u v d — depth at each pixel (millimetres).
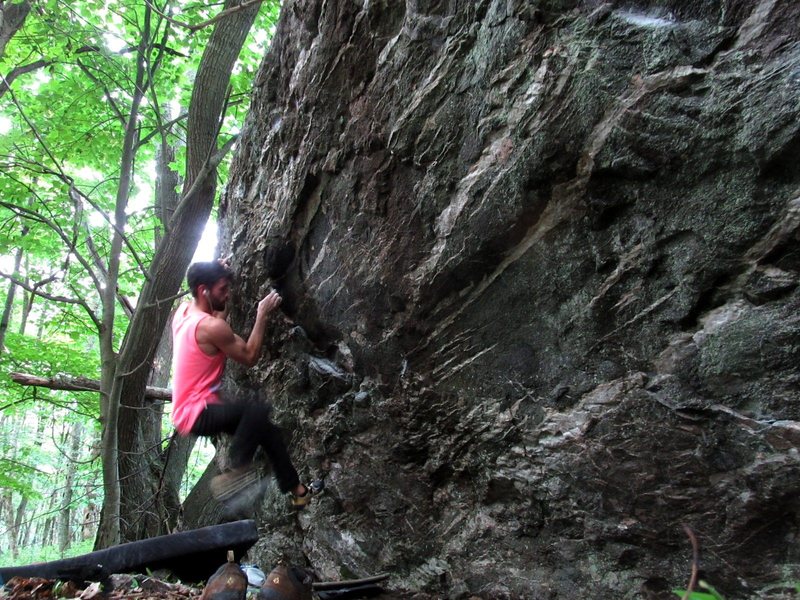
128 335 6215
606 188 2678
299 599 3094
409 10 3432
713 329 2408
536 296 3010
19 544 24734
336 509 4273
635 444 2609
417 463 3725
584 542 2861
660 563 2596
